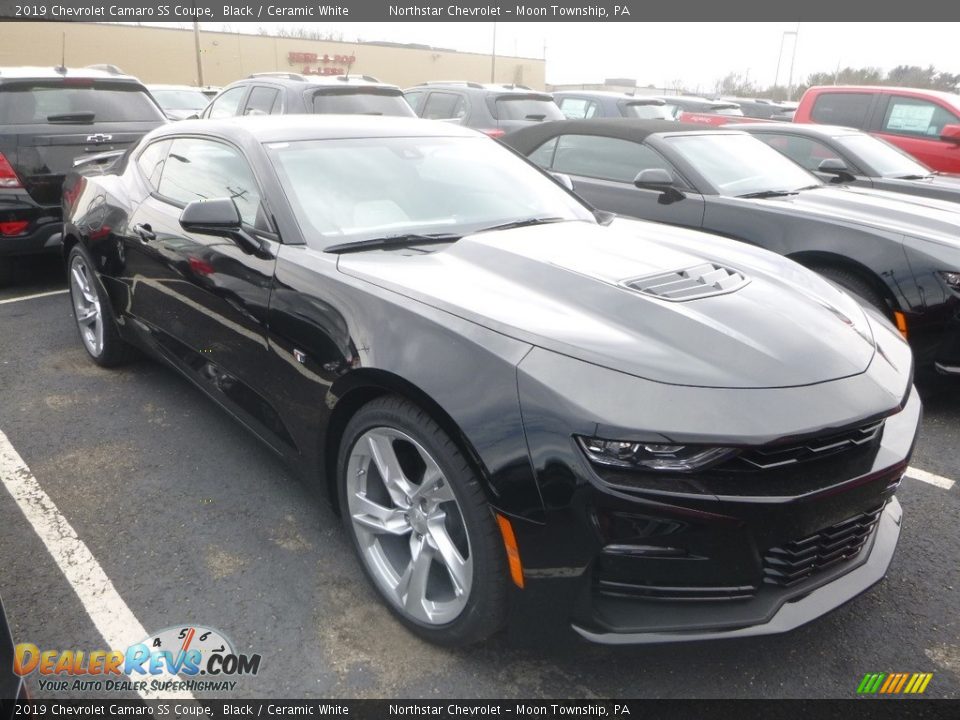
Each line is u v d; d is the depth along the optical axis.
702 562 1.95
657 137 5.60
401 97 9.52
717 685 2.25
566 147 6.21
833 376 2.13
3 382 4.29
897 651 2.41
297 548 2.85
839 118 9.41
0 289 6.21
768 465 1.95
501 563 2.07
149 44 39.12
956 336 4.08
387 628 2.45
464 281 2.50
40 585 2.62
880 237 4.34
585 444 1.91
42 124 5.72
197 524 2.98
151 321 3.72
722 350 2.12
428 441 2.17
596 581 1.99
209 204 2.84
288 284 2.71
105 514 3.04
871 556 2.36
